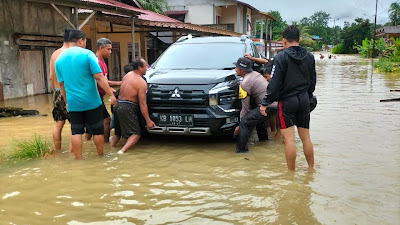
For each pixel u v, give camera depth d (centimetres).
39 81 1369
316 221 314
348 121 741
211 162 491
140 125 578
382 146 552
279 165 474
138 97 546
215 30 2202
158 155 527
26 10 1283
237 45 682
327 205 346
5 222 319
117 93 579
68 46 525
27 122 766
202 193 380
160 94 557
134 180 422
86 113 500
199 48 683
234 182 412
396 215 324
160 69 645
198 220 319
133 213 334
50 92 1425
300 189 386
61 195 379
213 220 318
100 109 509
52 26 1416
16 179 426
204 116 543
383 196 366
